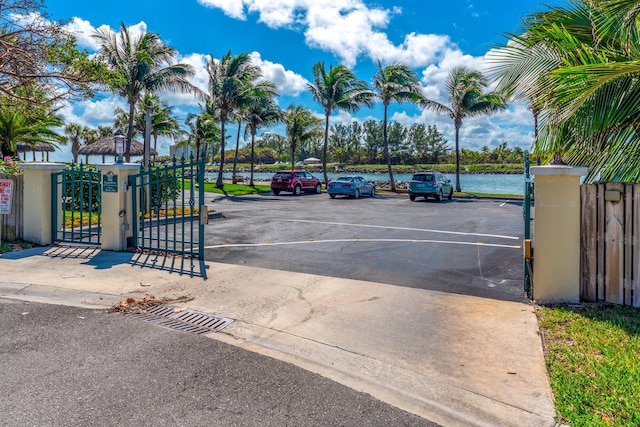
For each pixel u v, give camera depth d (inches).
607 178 233.5
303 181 1117.7
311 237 413.1
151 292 236.2
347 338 174.9
